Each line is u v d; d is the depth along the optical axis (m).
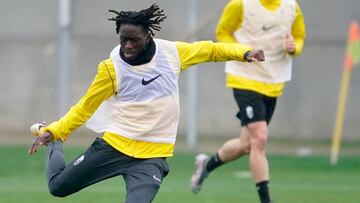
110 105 19.58
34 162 45.38
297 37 27.91
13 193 31.41
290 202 29.48
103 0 56.19
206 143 54.84
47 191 32.16
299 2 55.88
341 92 52.94
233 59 19.70
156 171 19.14
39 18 56.81
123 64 18.88
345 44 55.66
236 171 44.31
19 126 56.84
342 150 53.94
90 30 56.28
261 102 26.97
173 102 19.30
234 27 27.41
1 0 56.91
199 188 30.73
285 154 51.38
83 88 55.97
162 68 19.06
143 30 18.61
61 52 52.66
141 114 19.11
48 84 56.38
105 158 19.42
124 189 33.03
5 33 56.94
